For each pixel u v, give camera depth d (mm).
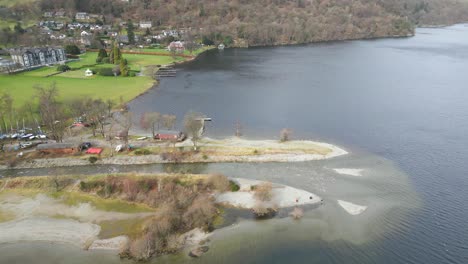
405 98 144000
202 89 162250
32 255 60625
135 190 77000
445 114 125062
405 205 72938
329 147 99812
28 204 74500
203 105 139125
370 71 193125
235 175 86500
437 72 188125
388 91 154250
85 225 67750
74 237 64562
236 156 95125
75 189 79000
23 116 117625
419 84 164625
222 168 90188
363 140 105000
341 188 79938
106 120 122188
